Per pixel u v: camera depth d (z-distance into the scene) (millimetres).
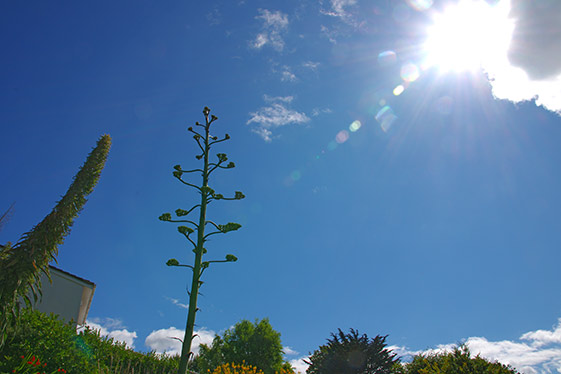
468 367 13992
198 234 7027
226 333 38188
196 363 33750
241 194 7410
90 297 18172
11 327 9055
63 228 9000
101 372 10000
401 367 17062
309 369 16797
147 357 13852
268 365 36125
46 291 16250
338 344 16719
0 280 8125
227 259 6719
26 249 8594
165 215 7141
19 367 8148
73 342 10430
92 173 9633
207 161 7824
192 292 6492
